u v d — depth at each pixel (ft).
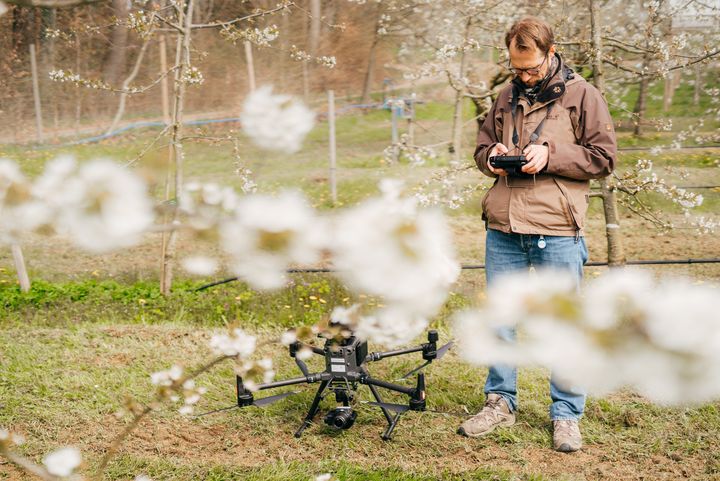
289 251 2.93
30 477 11.05
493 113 12.01
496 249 11.87
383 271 2.64
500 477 10.67
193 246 27.43
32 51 52.29
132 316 19.31
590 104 10.99
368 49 73.77
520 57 10.83
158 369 15.14
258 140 3.50
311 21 69.31
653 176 18.01
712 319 2.12
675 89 64.39
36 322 18.81
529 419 12.55
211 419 12.89
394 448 11.71
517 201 11.34
